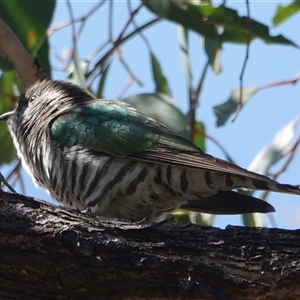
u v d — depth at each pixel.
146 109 12.12
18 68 11.89
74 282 7.85
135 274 7.87
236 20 12.09
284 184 9.62
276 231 8.19
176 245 8.03
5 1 11.66
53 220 8.08
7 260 7.83
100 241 7.98
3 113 13.38
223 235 8.16
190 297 7.80
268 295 7.75
